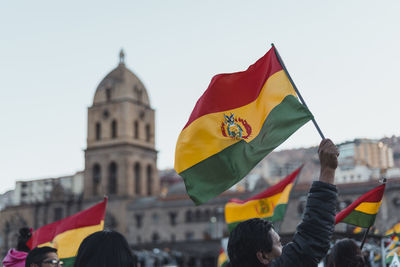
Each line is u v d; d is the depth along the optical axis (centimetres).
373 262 1962
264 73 910
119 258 511
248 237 527
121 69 12069
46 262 834
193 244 8281
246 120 892
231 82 904
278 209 1756
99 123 11894
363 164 7094
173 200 10912
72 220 1435
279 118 883
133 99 11944
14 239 7662
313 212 573
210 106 888
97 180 11644
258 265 527
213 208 10481
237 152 865
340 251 834
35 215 10150
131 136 11706
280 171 13050
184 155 872
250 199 1802
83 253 513
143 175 11769
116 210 11281
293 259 548
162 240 10806
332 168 595
